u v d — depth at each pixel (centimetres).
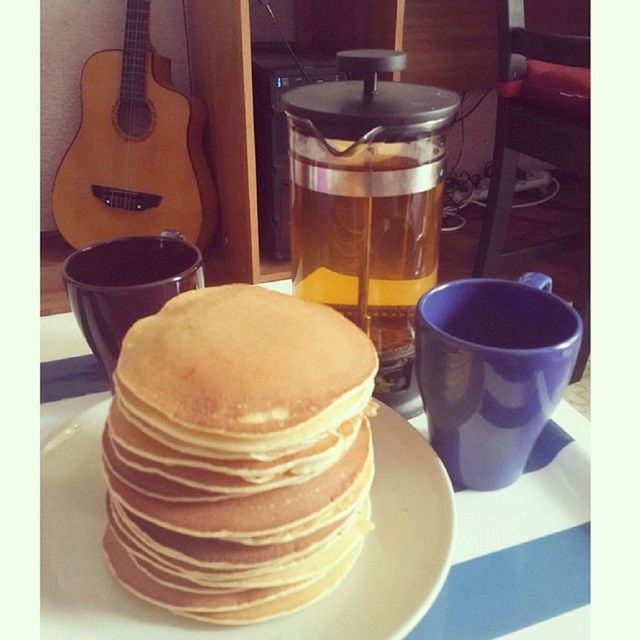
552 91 105
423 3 146
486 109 182
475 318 43
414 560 33
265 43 142
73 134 142
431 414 40
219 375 29
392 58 41
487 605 34
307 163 45
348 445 30
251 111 112
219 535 28
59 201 135
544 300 41
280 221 128
